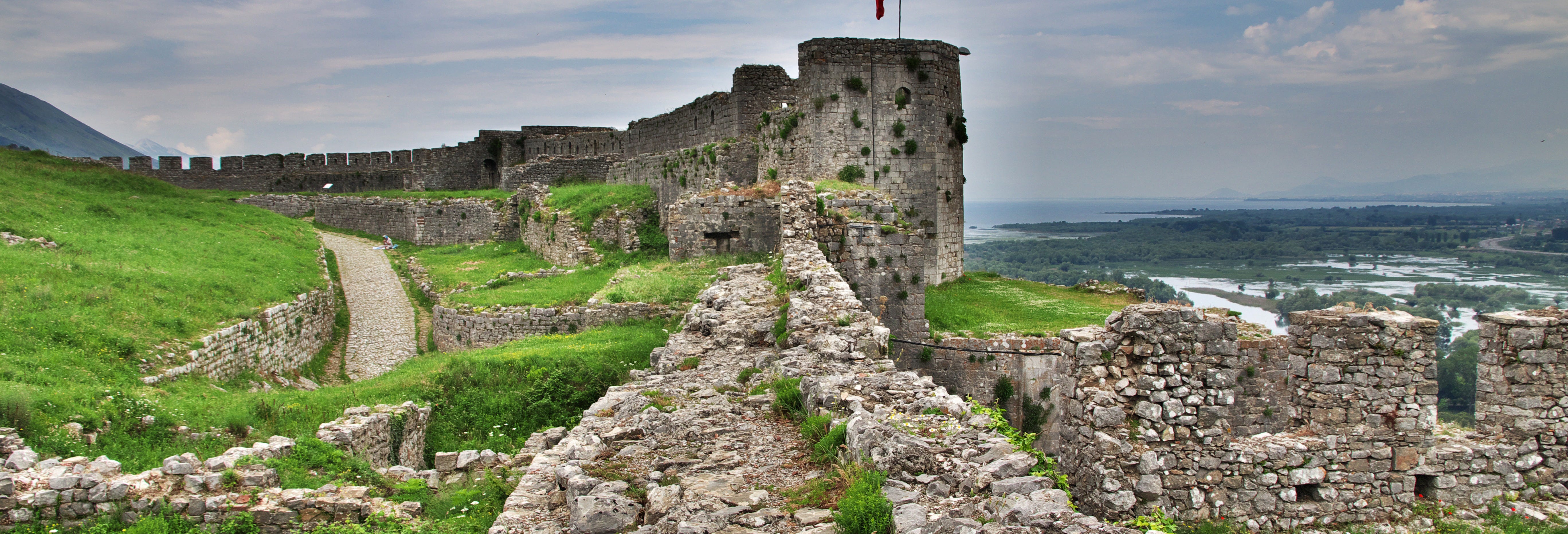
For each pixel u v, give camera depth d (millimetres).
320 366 31609
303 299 31672
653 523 8742
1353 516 12625
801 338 16656
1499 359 14438
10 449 13883
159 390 19016
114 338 20641
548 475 10703
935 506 8086
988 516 7629
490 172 77562
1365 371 12930
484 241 57688
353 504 12844
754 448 11109
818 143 40781
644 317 30328
